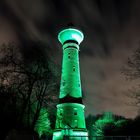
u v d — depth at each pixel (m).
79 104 40.12
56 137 37.72
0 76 28.00
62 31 47.09
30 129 27.86
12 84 28.75
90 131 64.50
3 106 27.75
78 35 47.16
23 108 27.69
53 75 32.91
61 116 38.78
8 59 28.61
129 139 22.28
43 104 32.34
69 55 44.88
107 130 52.00
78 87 42.31
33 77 29.36
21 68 28.97
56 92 33.97
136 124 43.22
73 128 37.84
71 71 43.12
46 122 43.53
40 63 30.83
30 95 29.55
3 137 25.69
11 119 27.25
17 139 25.16
